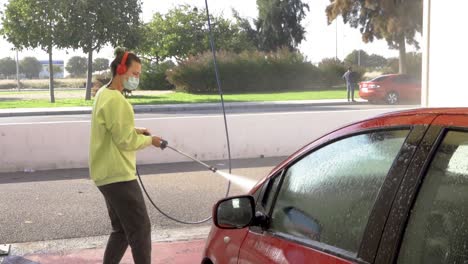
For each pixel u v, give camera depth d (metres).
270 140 11.55
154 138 4.77
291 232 2.73
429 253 2.00
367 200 2.34
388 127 2.41
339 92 40.53
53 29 30.36
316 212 2.63
